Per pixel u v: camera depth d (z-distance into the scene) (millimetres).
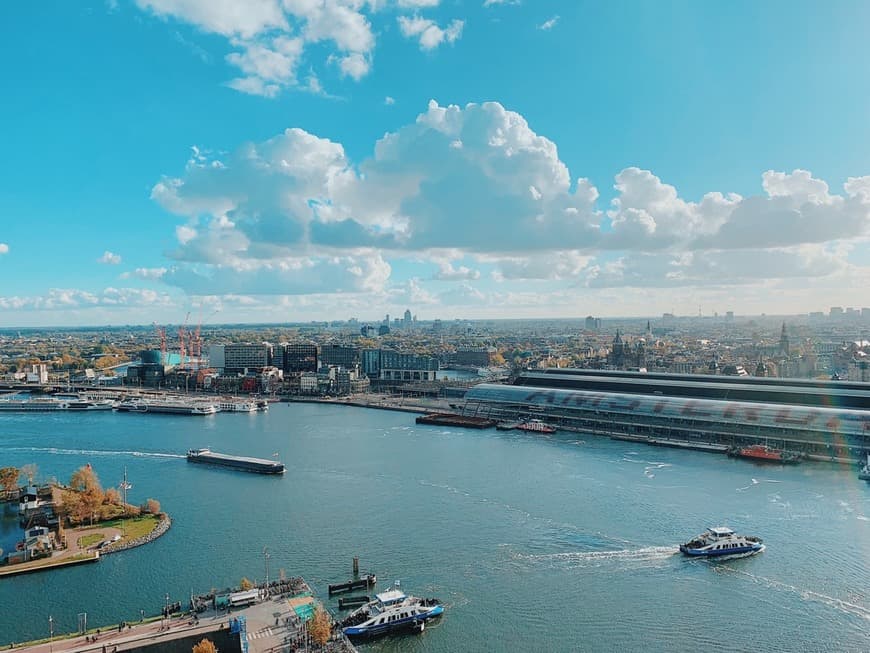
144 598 180500
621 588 185000
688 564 199250
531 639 160250
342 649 150625
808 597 178625
